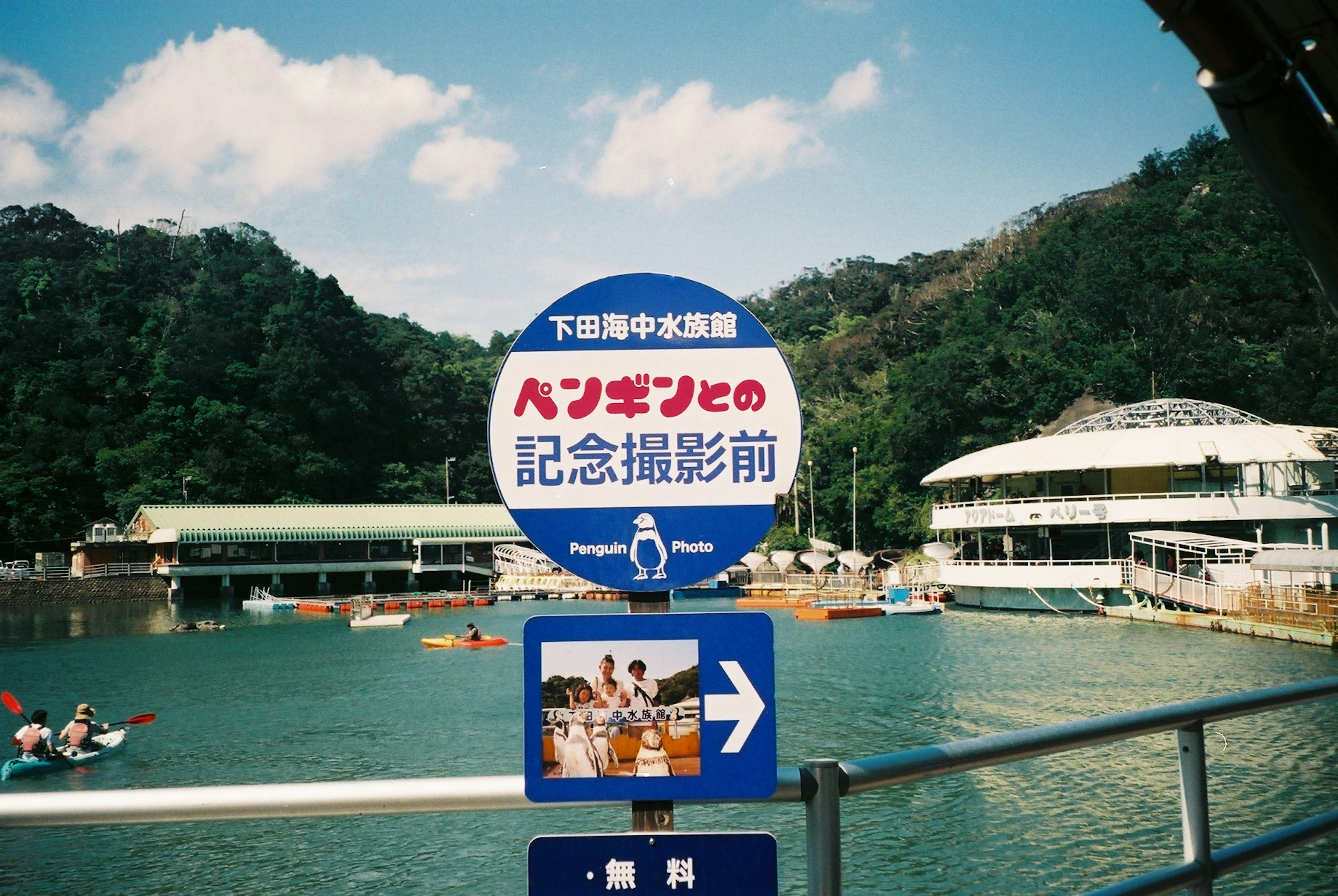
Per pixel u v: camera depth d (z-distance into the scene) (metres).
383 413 142.88
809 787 2.88
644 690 3.00
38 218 181.75
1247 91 2.91
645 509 3.23
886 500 101.62
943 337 122.62
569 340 3.26
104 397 130.38
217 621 74.69
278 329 141.75
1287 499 57.28
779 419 3.25
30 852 18.64
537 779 2.95
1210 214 111.62
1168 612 52.88
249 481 126.06
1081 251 115.62
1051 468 64.06
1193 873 3.44
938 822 18.80
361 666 46.06
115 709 35.19
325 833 19.55
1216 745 22.41
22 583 95.00
